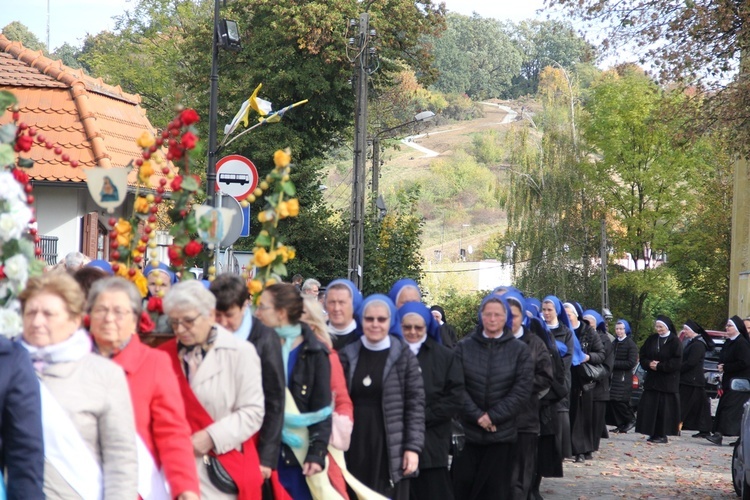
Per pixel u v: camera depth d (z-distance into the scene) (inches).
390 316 381.1
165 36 2517.2
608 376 845.8
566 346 661.9
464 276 4753.9
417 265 1696.6
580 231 2792.8
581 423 775.7
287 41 1782.7
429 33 1892.2
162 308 307.7
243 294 305.9
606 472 728.3
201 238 324.5
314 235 1679.4
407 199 1738.4
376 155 1920.5
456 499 462.3
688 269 2864.2
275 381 306.3
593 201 2822.3
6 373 224.7
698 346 1027.9
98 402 240.7
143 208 318.7
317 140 1856.5
